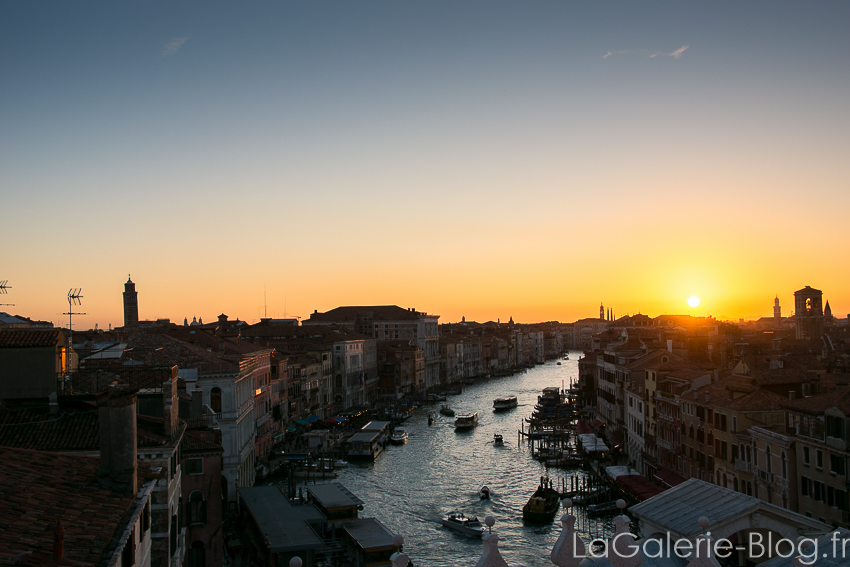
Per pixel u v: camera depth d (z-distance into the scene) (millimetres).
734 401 60500
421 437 123562
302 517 57125
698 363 95688
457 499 78000
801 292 167125
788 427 51688
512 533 65000
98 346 66938
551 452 100312
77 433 32719
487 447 111938
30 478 23500
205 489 48250
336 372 155625
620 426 100938
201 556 47812
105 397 24469
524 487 83562
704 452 65312
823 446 46281
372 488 83625
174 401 36594
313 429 124938
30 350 35281
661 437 77562
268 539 51312
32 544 18359
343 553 55812
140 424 35594
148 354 57656
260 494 65000
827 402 48406
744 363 70375
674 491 25000
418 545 62406
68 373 38062
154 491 31594
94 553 18938
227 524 63938
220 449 48750
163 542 31406
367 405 170125
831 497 45656
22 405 34938
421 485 85000
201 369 70688
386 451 109250
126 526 21766
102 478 24406
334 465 96000
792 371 64875
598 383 121750
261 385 98562
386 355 192250
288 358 129625
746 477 57094
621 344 116250
